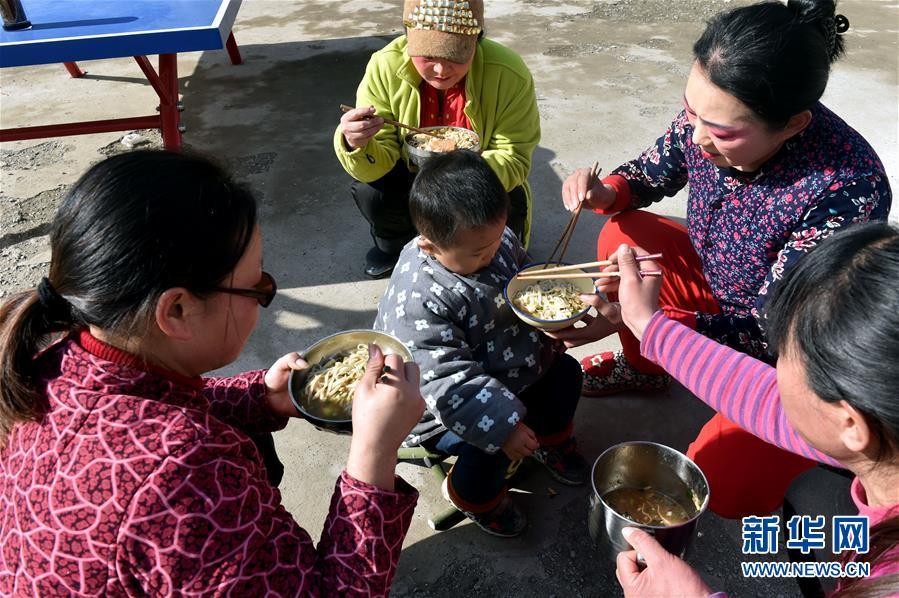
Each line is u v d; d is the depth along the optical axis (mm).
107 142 4652
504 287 1993
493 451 1838
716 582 2006
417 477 2355
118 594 1021
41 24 3277
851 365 916
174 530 1001
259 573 1073
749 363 1604
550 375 2195
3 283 3311
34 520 1031
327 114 5055
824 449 1114
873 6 6945
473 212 1716
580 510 2227
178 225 1020
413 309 1881
